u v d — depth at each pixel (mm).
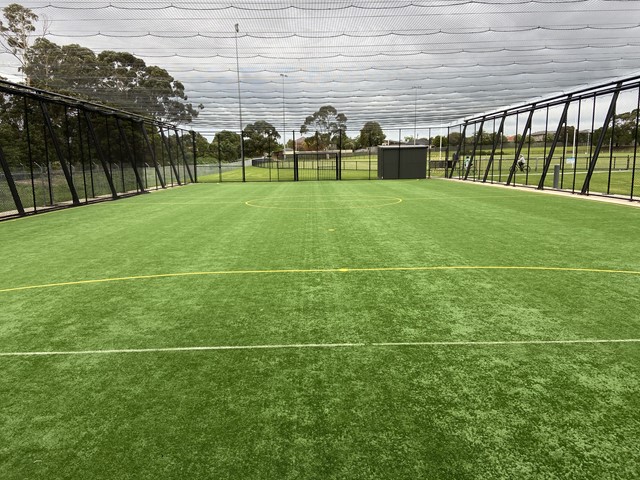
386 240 6559
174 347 2920
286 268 4969
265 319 3398
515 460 1776
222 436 1962
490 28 11133
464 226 7773
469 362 2639
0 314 3602
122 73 17891
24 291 4227
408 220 8578
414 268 4883
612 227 7492
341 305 3691
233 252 5875
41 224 8828
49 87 18281
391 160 24312
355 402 2223
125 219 9414
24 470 1771
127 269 5035
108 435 1987
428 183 20422
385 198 13219
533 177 22953
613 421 2025
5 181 13656
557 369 2537
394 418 2080
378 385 2385
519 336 3008
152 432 2004
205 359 2738
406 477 1689
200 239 6879
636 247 5883
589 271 4688
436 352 2781
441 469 1730
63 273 4891
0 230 8102
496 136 20172
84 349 2908
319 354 2779
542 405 2166
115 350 2889
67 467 1782
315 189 17578
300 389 2357
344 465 1763
